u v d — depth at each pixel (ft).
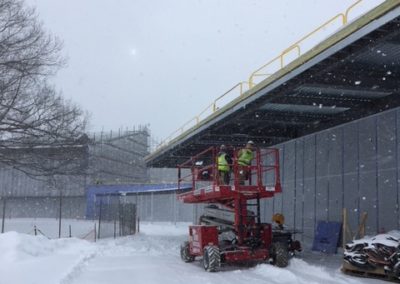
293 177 79.46
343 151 65.67
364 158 60.85
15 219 207.00
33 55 100.63
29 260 51.60
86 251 66.13
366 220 59.31
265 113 69.82
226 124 74.49
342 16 44.68
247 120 71.82
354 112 64.49
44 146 103.40
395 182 54.65
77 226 156.56
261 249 48.49
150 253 66.95
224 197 52.47
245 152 53.11
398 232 44.19
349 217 63.16
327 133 70.13
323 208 69.77
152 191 206.08
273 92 56.18
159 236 111.34
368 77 51.21
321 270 45.47
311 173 73.87
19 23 98.84
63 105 123.13
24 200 223.71
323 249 65.87
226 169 53.16
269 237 50.57
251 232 50.01
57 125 102.42
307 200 74.49
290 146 81.25
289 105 63.26
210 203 58.08
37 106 100.58
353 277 42.04
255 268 47.39
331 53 42.80
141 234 120.78
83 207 214.90
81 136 108.88
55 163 120.16
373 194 58.49
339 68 49.70
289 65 48.88
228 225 52.08
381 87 52.03
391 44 42.80
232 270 47.80
